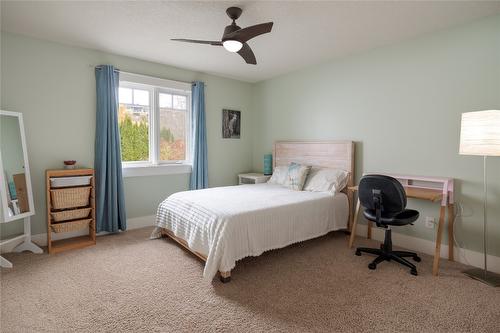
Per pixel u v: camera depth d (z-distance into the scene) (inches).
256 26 79.9
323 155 153.3
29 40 117.7
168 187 164.6
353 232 123.2
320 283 90.4
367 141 136.4
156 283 89.9
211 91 179.8
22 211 112.2
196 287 87.5
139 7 93.3
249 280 92.4
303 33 113.5
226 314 73.4
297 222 113.4
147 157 159.0
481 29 100.0
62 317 71.3
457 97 106.7
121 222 141.4
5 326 67.4
